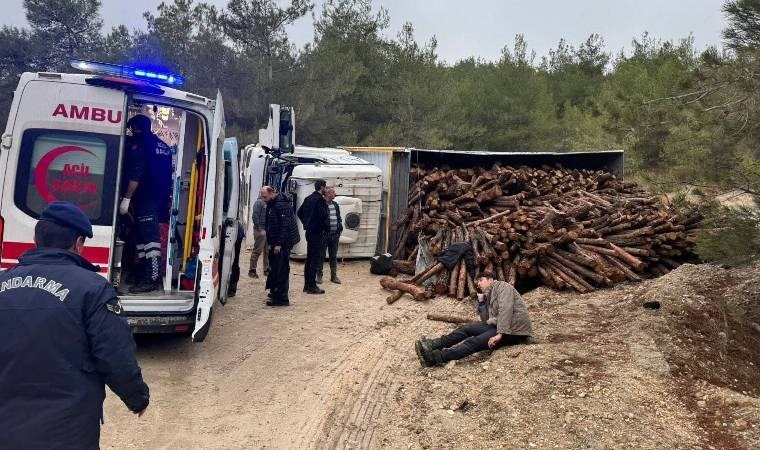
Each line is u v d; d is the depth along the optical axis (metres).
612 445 4.71
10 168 5.99
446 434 5.12
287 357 6.99
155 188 7.18
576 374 5.96
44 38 27.83
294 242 9.23
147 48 23.09
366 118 27.81
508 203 12.13
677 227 10.39
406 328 8.30
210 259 6.37
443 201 12.65
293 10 23.48
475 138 27.75
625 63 26.75
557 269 9.86
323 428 5.27
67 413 2.75
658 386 5.78
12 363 2.73
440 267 10.11
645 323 7.44
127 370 2.89
